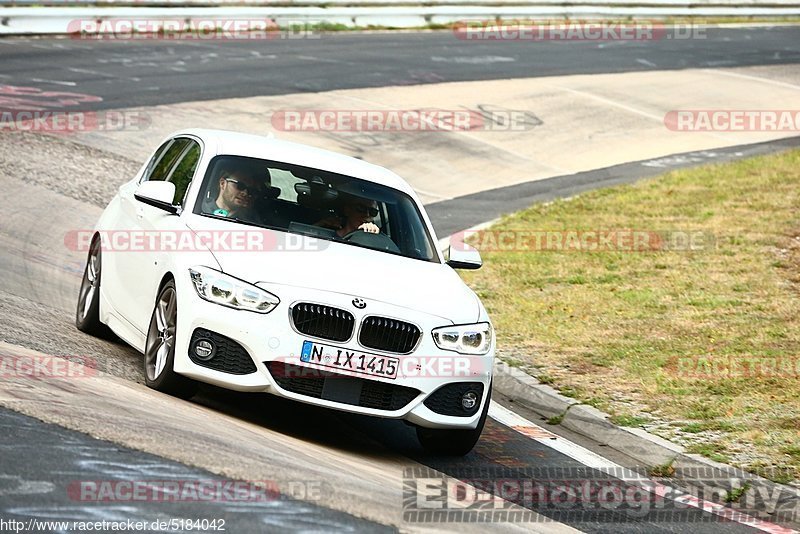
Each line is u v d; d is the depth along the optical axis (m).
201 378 19.41
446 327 20.03
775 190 51.78
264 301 19.23
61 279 30.75
